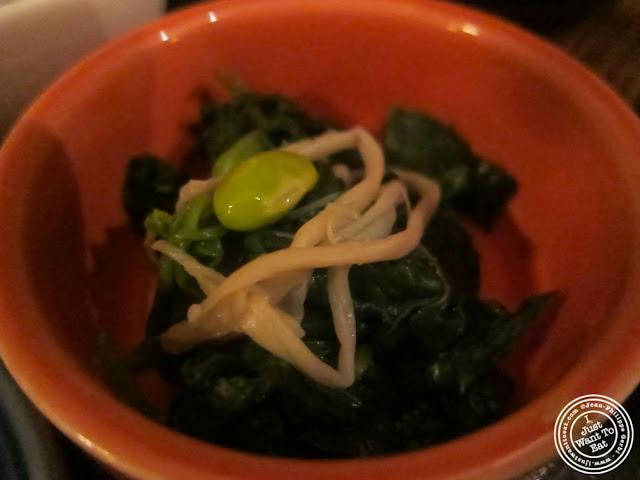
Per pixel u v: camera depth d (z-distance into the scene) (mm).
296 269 85
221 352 90
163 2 117
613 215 88
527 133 109
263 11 110
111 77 99
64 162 93
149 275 111
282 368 86
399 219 100
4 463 75
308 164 92
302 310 89
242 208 88
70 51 107
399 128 121
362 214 93
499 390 91
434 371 91
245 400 85
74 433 61
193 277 92
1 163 83
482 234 119
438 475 58
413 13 109
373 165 102
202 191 97
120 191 107
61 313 81
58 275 86
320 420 86
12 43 99
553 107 101
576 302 91
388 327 91
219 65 114
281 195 89
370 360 89
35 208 84
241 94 118
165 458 58
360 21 112
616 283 80
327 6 111
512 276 113
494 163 116
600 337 72
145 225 100
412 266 92
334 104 125
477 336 93
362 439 85
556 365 84
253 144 107
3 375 79
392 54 115
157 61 106
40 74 107
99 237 102
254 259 88
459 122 119
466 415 88
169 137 115
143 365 95
